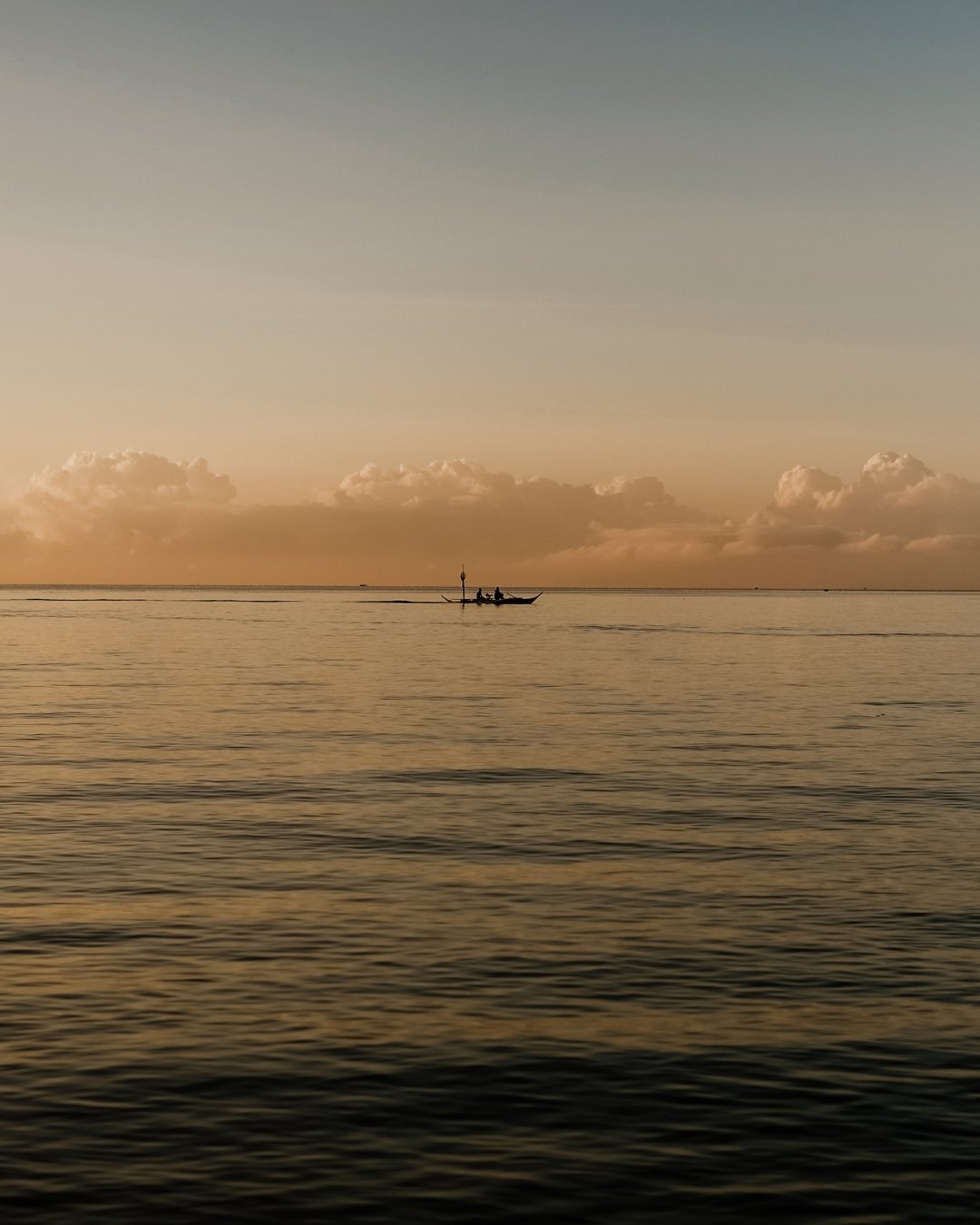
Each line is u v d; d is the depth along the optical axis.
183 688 86.44
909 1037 19.77
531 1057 18.92
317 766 49.00
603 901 27.89
